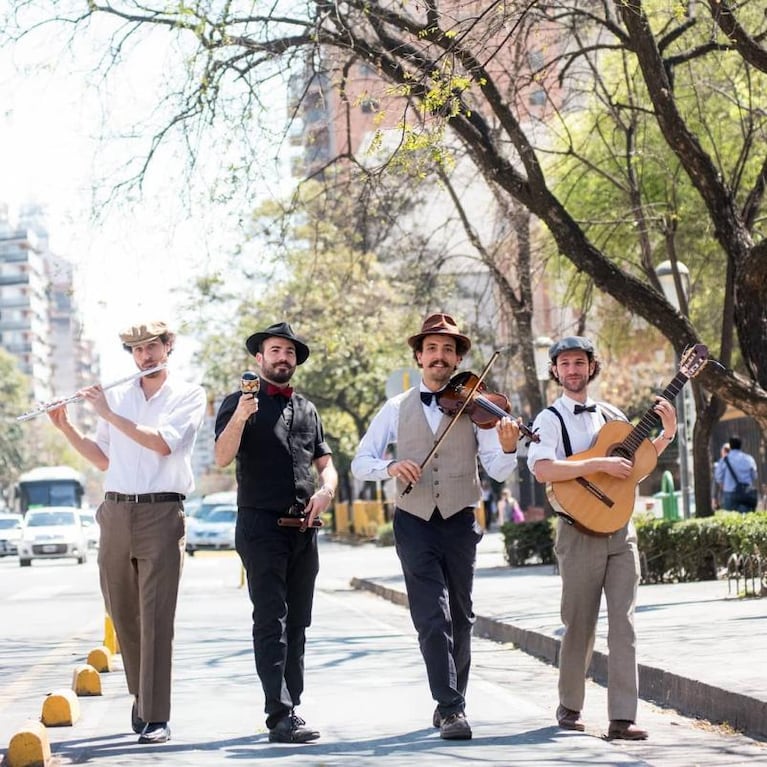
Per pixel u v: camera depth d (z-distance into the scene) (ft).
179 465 26.68
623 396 172.86
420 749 25.52
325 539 183.52
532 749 25.31
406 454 27.27
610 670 27.22
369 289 128.47
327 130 67.10
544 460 27.12
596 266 56.75
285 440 26.61
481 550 110.52
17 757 23.97
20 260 629.51
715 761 24.68
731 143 82.99
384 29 55.16
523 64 60.08
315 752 25.43
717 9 48.80
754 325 55.01
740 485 88.79
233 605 68.44
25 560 135.85
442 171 70.13
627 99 76.43
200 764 24.30
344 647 46.91
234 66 55.83
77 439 26.84
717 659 34.32
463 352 28.07
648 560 62.54
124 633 27.45
